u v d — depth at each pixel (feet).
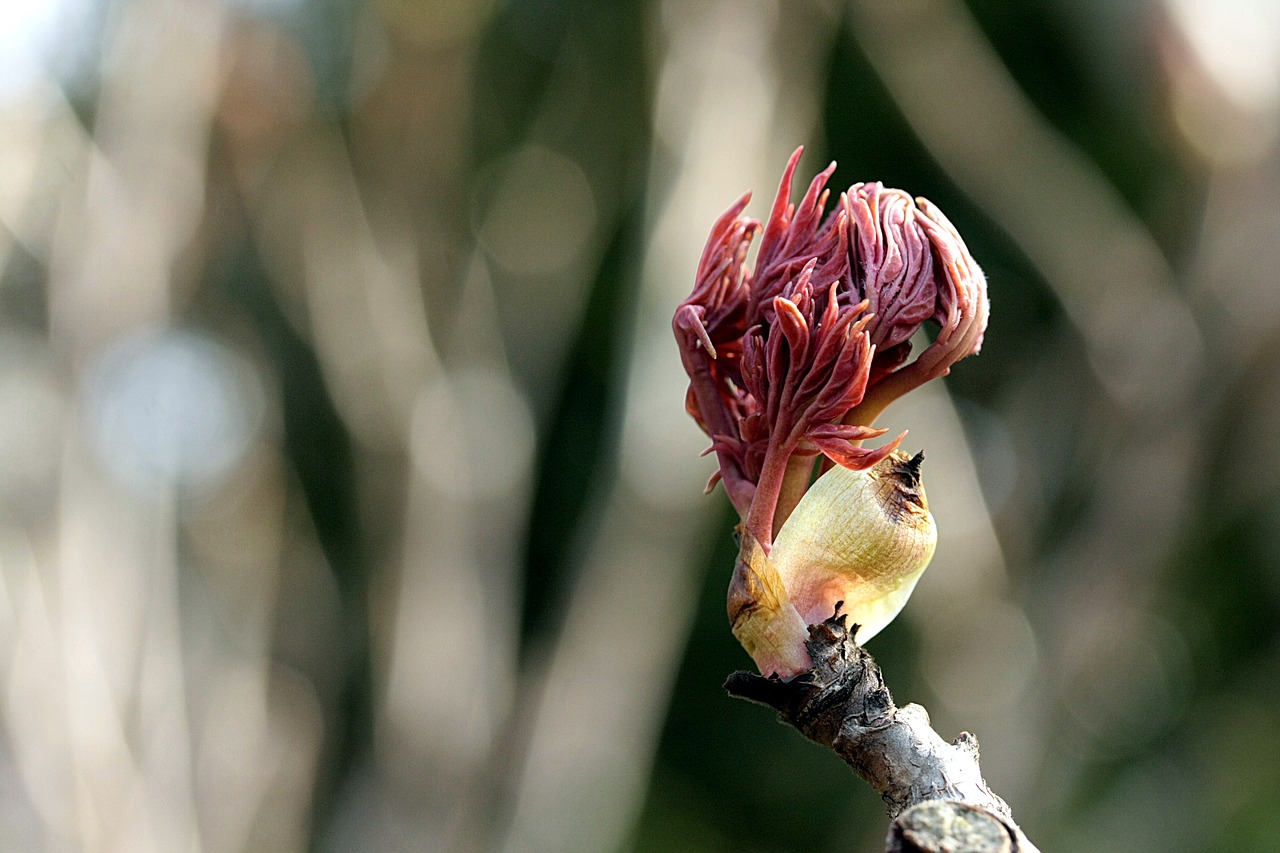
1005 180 36.83
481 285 41.14
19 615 28.09
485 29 43.75
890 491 8.76
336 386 38.78
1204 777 53.21
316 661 49.42
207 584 42.75
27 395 29.60
